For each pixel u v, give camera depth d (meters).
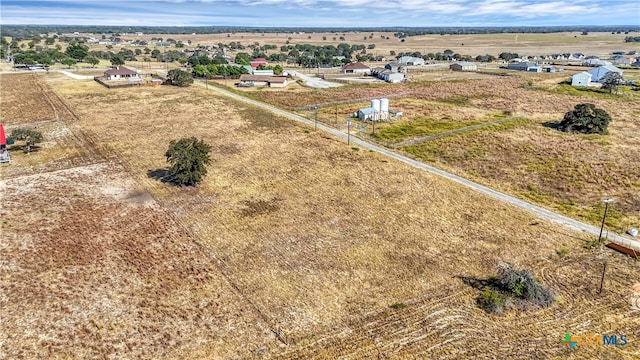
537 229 42.97
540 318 30.53
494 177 56.97
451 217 45.25
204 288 33.69
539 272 35.88
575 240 41.00
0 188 50.94
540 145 69.25
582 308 31.47
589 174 57.66
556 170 59.09
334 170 57.38
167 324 29.81
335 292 33.41
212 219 44.69
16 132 63.28
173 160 52.12
